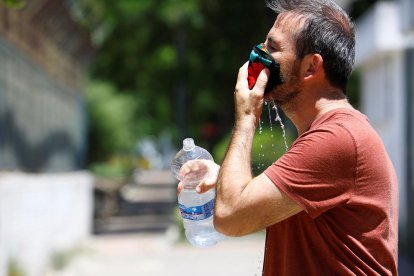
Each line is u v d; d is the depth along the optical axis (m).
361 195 5.95
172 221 46.62
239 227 5.96
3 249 19.58
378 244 5.98
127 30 57.22
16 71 23.75
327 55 6.27
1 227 19.31
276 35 6.38
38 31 27.78
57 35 31.48
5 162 21.95
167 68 56.22
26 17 25.38
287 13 6.40
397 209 6.37
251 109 6.32
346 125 6.02
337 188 5.91
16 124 23.69
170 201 64.19
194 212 7.09
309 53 6.27
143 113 86.56
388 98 36.00
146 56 62.72
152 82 63.34
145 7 52.41
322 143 5.93
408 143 31.03
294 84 6.35
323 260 6.01
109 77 67.44
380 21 33.97
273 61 6.34
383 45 33.88
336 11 6.45
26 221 23.19
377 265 5.96
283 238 6.17
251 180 5.99
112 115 64.56
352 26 6.51
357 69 44.84
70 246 33.44
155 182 96.88
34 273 24.28
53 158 31.27
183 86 54.47
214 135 58.97
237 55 51.31
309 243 6.04
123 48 60.66
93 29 46.28
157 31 56.94
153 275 27.05
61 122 33.53
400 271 26.19
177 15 50.88
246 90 6.39
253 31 50.38
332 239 5.97
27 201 23.38
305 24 6.27
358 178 5.94
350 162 5.91
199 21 50.78
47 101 29.97
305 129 6.45
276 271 6.23
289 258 6.09
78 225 36.78
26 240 23.12
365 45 37.06
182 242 36.69
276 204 5.88
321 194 5.89
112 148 65.06
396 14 33.81
